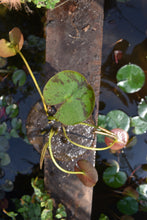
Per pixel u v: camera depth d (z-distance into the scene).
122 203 1.41
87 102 1.21
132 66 1.38
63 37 1.33
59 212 1.32
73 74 1.20
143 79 1.38
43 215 1.30
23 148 1.42
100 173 1.42
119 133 1.34
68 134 1.32
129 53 1.43
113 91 1.43
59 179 1.34
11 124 1.41
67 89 1.21
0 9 1.41
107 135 1.34
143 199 1.40
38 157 1.42
